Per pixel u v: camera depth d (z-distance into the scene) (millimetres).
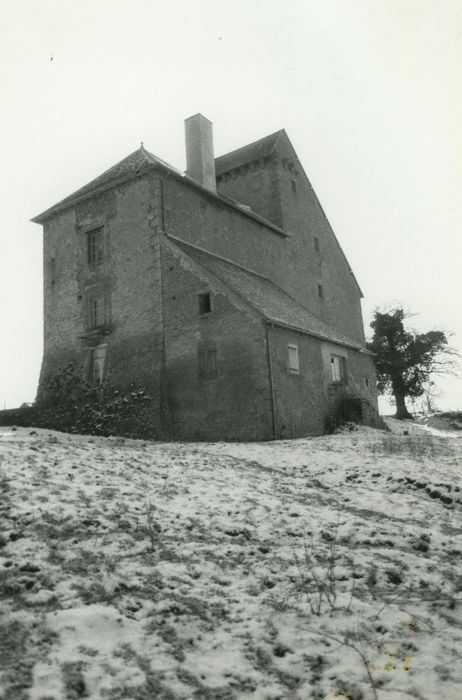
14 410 24969
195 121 26750
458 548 7211
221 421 19688
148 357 21656
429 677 4262
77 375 23922
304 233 31703
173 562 5980
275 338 19984
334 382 23656
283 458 13953
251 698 3977
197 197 24297
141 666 4195
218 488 9469
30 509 6781
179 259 21594
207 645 4590
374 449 15453
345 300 34219
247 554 6441
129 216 23281
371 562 6395
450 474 11844
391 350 38844
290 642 4668
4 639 4238
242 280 23094
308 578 5883
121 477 9352
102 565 5641
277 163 30594
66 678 3934
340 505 9344
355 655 4523
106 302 23469
